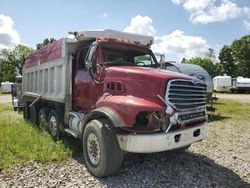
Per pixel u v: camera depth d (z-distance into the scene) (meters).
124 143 4.64
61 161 5.76
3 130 8.16
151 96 4.69
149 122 4.55
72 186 4.59
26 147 6.44
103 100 5.20
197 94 5.14
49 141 6.98
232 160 6.03
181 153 6.33
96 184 4.66
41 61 8.65
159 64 6.84
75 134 6.15
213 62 75.62
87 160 5.18
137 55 6.54
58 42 7.25
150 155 6.11
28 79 10.41
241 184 4.77
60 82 7.10
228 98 26.61
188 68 11.98
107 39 6.11
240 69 69.94
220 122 11.32
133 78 4.96
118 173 5.11
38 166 5.46
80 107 6.40
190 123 4.92
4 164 5.51
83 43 6.66
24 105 10.93
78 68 6.49
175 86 4.73
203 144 7.29
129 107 4.61
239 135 8.65
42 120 8.39
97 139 4.85
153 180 4.84
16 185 4.65
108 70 5.43
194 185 4.66
